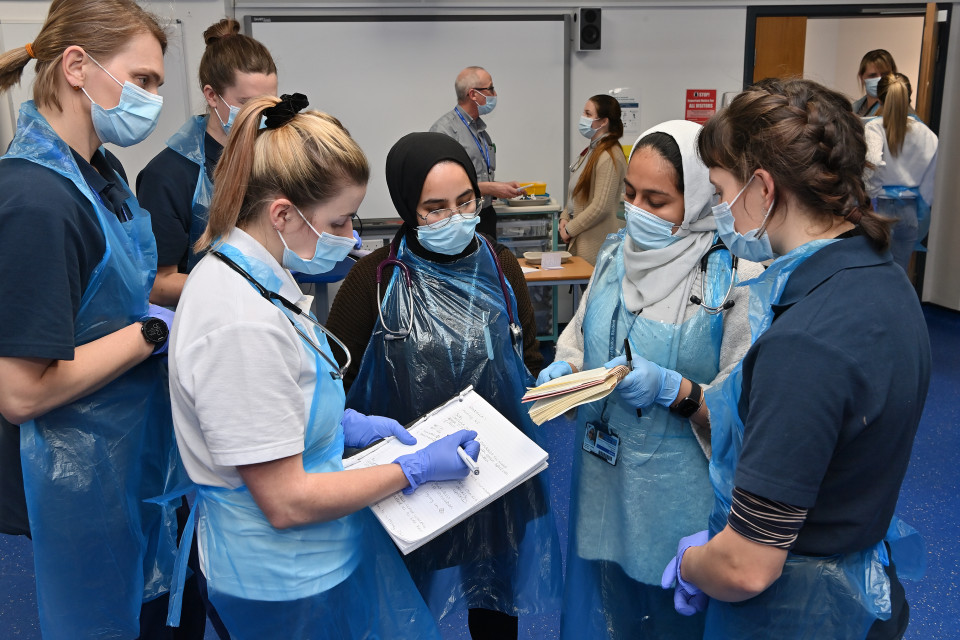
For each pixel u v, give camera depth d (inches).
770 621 38.2
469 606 64.5
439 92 182.9
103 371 49.7
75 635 53.3
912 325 34.4
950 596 86.5
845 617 36.9
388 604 48.7
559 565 63.0
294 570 42.2
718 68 191.0
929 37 183.2
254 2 171.5
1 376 44.9
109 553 53.2
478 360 57.6
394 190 56.0
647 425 55.0
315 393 41.5
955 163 195.8
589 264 155.9
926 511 105.6
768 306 39.4
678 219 53.4
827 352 32.3
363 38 176.9
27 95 150.0
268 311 39.1
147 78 52.0
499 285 59.0
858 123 35.7
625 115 191.0
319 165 39.3
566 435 133.4
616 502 57.9
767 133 35.1
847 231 36.1
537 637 81.1
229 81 79.9
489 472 48.9
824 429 32.2
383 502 46.4
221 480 41.1
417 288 57.3
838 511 35.5
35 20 152.9
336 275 130.1
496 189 157.1
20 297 44.1
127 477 54.0
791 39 191.3
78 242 47.4
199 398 37.8
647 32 186.5
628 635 60.2
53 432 50.4
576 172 173.5
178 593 45.0
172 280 80.0
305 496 39.8
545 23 181.5
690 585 43.1
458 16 178.5
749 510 34.1
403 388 57.4
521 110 186.5
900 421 34.0
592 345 59.6
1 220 43.9
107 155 60.9
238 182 39.9
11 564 94.2
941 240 203.8
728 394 42.6
